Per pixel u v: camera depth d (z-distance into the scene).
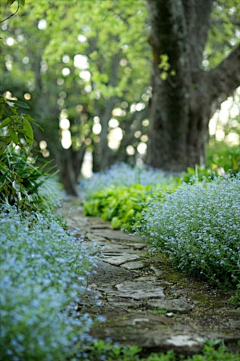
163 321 3.14
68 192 19.25
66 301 2.86
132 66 18.80
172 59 8.93
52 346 2.25
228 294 3.82
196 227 4.21
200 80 10.21
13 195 5.09
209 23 10.75
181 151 9.96
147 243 5.04
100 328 2.93
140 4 10.66
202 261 3.88
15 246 3.09
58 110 21.59
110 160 23.02
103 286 3.95
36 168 5.44
